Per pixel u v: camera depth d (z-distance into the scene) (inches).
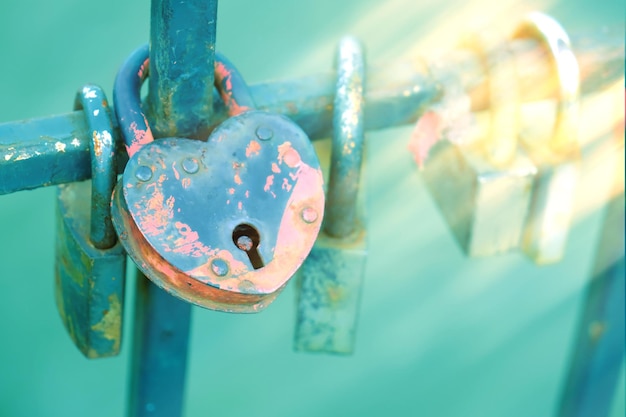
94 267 22.6
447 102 23.7
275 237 21.0
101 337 23.5
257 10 67.7
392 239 62.2
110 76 65.8
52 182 22.0
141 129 21.6
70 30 67.2
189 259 20.6
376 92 23.5
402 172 62.0
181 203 20.9
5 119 63.7
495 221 24.4
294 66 65.7
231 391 59.6
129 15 68.2
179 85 21.6
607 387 28.2
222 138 21.3
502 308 62.7
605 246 26.7
